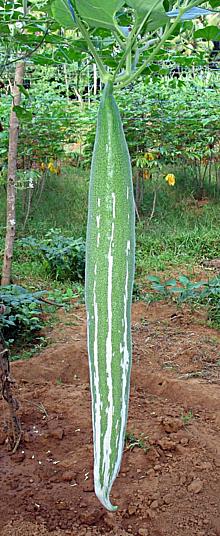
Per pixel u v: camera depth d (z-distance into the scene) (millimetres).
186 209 11570
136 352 5258
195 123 10008
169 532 2686
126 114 10008
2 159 10758
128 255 952
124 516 2779
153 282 7121
